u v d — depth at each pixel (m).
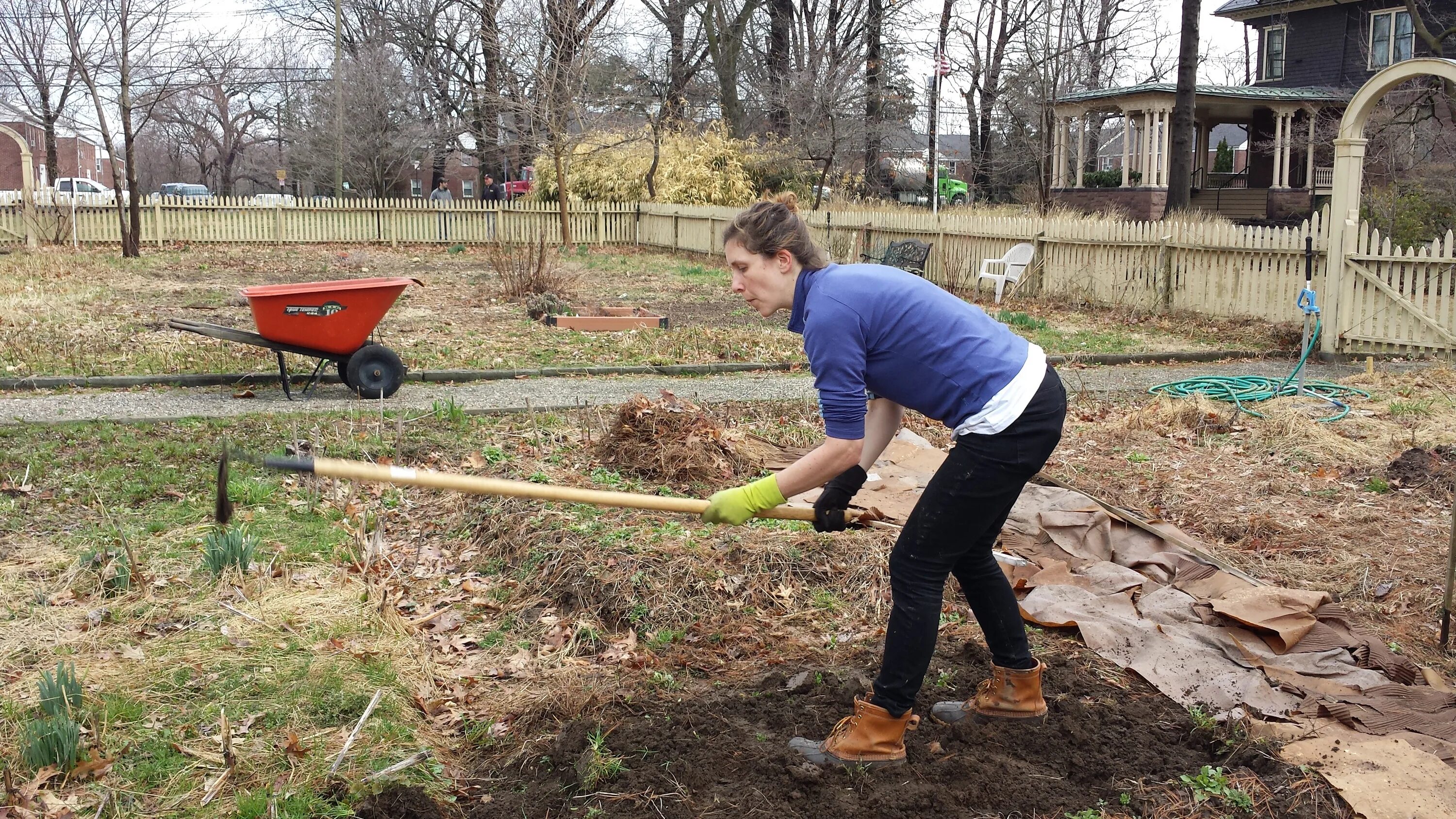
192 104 47.31
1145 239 14.75
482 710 3.91
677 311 15.27
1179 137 21.84
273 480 6.34
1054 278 16.28
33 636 4.28
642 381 9.98
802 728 3.63
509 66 31.45
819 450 3.09
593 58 28.44
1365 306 11.89
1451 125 24.27
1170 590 4.65
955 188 39.06
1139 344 12.57
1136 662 4.09
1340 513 6.21
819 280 3.13
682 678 4.13
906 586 3.25
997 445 3.07
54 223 24.17
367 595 4.72
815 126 30.81
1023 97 32.72
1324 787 3.21
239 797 3.25
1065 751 3.48
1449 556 4.73
